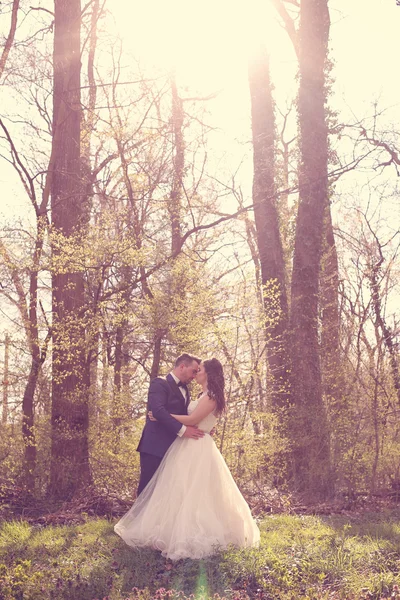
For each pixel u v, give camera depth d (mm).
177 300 10344
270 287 14883
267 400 11414
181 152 15016
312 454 11227
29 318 10359
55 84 12250
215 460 6562
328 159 14023
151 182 13406
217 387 6762
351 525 7742
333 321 13250
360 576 5465
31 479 9820
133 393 10625
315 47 14086
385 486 11586
